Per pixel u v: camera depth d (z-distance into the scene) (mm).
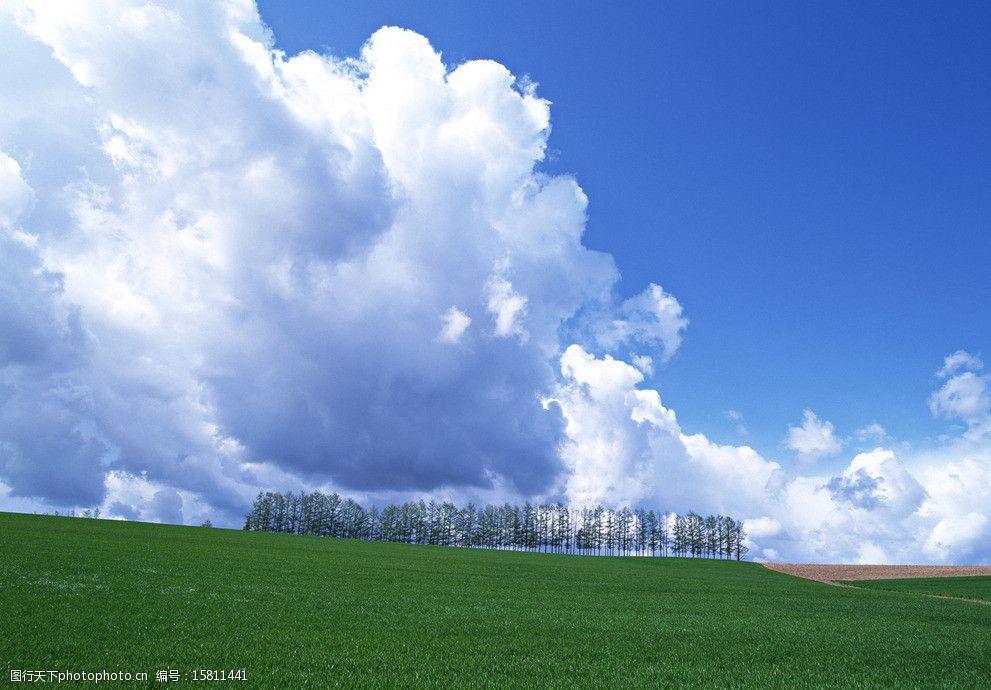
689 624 31391
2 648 16688
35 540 55219
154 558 48719
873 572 105625
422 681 16516
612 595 47562
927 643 27328
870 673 20344
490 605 35656
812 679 19188
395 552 95562
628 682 17719
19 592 26438
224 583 36625
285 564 55156
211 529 114938
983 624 37094
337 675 16516
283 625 23641
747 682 18391
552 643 23609
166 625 21641
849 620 36125
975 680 19828
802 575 101750
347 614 27875
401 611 30438
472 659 19703
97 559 43500
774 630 30266
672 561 135125
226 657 17594
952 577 93750
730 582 74438
